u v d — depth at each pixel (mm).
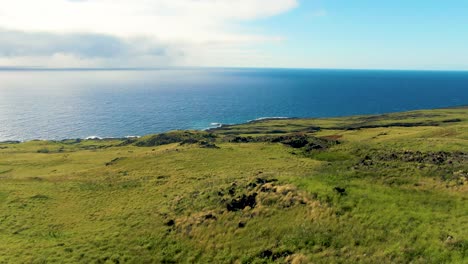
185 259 28719
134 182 57844
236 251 27641
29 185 60531
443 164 42906
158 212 40812
